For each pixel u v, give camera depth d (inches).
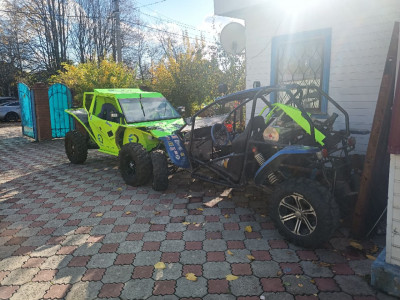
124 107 264.2
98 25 1344.7
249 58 287.0
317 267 128.3
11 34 1246.9
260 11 268.1
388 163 151.6
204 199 206.4
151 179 241.6
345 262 131.4
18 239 157.6
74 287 118.8
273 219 152.6
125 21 1179.9
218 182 193.8
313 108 255.9
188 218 178.1
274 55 270.1
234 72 510.3
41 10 1227.9
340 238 150.7
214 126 203.8
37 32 1266.0
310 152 141.8
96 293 115.1
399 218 109.5
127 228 167.0
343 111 178.5
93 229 166.6
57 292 116.0
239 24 296.8
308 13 245.6
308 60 256.7
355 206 146.0
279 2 237.3
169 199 207.5
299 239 142.3
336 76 237.6
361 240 148.3
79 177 265.9
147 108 275.4
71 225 171.9
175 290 115.9
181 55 502.0
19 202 208.5
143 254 140.9
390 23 212.8
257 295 112.4
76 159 306.7
